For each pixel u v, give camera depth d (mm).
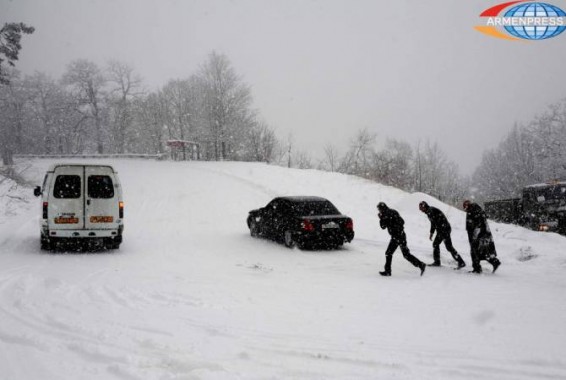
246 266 9875
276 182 23188
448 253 11711
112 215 11281
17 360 4188
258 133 52906
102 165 11367
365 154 48562
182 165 33031
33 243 12383
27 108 65875
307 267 9883
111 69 64750
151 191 21984
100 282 7746
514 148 54531
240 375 3842
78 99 64750
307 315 5930
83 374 3873
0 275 8055
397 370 4023
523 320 5672
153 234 14297
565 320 5664
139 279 8148
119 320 5492
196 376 3793
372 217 17359
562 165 44844
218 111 52469
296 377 3830
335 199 20141
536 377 3877
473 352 4492
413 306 6453
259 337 4938
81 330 5047
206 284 7879
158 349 4477
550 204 15461
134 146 64625
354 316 5891
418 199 18719
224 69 52688
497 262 9055
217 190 21875
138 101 63844
